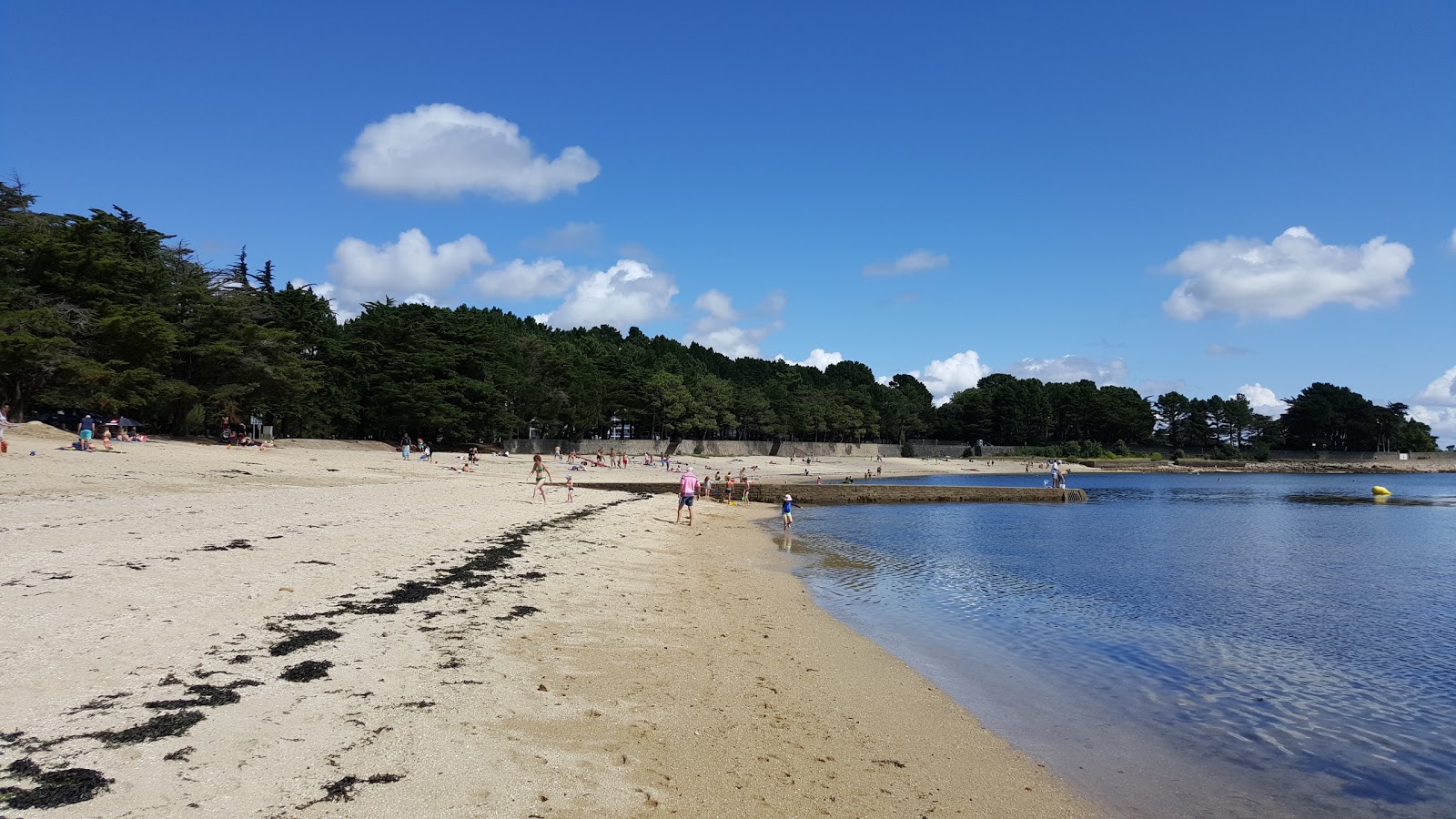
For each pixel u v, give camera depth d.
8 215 51.16
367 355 75.81
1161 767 9.29
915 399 188.38
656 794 7.09
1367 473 147.75
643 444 109.00
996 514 50.00
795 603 17.84
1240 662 14.16
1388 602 20.30
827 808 7.30
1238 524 44.62
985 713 10.85
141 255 56.38
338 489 31.33
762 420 128.12
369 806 6.11
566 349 118.12
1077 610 18.52
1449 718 11.29
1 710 7.04
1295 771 9.32
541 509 31.23
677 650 12.31
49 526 16.06
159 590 11.55
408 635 10.97
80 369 43.88
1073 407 171.50
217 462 36.81
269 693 8.12
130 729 6.91
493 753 7.42
